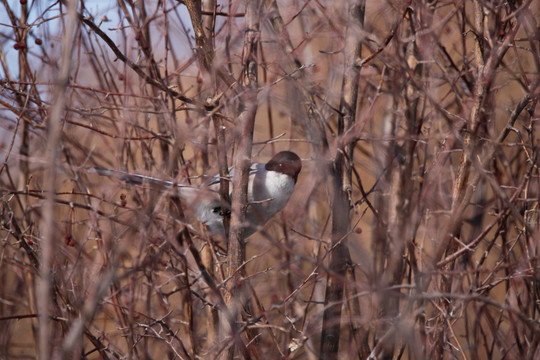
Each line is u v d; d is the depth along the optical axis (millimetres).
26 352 10406
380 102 8625
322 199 9203
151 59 7062
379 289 5750
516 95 8938
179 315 8961
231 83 6676
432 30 6879
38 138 8055
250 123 6898
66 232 7426
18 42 7520
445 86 9695
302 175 10352
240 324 6988
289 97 7418
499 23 7094
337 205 7781
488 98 7160
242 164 6992
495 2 7523
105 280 4883
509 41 6938
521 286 8570
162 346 8469
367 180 10391
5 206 7871
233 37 7023
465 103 7832
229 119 6832
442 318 7555
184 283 7527
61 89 4449
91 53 8023
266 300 8719
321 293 9250
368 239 8906
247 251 8906
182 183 6734
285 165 8953
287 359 7039
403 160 8109
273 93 7371
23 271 8859
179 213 6305
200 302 8555
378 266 7695
